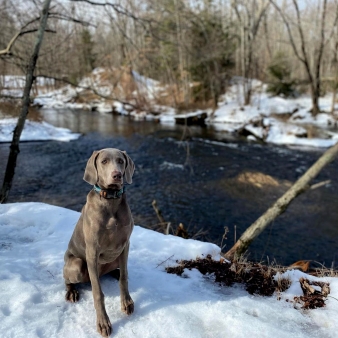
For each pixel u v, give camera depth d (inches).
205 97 1173.1
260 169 560.7
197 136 817.5
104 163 111.5
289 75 1179.3
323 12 940.6
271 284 142.9
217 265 156.4
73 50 520.7
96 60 848.3
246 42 1127.6
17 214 199.9
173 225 355.9
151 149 677.3
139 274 145.7
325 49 1408.7
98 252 114.9
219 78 1063.6
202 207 407.5
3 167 509.7
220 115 1048.2
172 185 478.9
